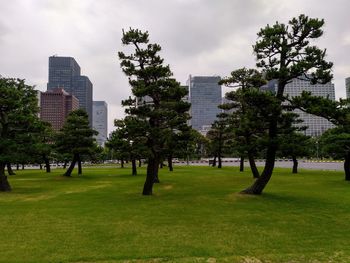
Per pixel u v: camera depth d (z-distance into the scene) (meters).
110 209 16.20
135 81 22.91
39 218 14.04
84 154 43.41
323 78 19.70
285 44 20.17
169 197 20.42
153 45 22.91
